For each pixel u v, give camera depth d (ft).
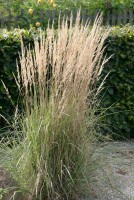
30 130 12.94
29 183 13.14
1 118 18.74
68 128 12.98
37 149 12.75
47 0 32.91
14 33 18.97
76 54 13.21
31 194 13.01
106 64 19.76
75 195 13.34
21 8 32.22
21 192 13.30
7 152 13.93
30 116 13.10
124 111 20.57
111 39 19.62
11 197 12.40
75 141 13.20
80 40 12.99
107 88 19.69
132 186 14.85
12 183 13.84
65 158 12.99
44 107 13.10
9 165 13.47
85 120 13.64
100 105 19.92
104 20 34.14
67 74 12.75
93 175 13.79
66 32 13.03
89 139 13.75
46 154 12.70
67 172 13.08
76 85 13.11
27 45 18.63
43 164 12.71
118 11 34.06
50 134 12.75
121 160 16.60
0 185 13.73
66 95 12.97
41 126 12.77
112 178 14.43
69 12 32.48
